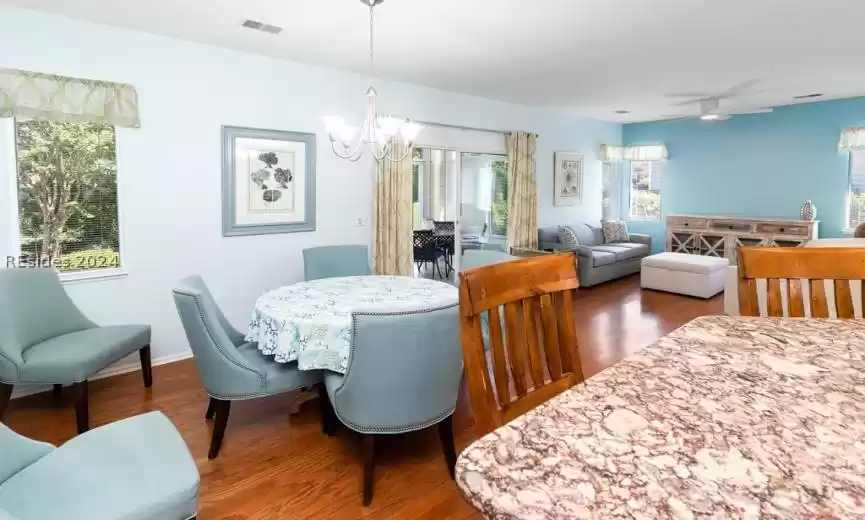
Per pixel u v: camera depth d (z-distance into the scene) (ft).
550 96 19.58
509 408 3.51
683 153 26.09
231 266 13.67
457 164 19.40
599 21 10.93
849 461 2.29
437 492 7.47
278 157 14.26
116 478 5.08
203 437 9.02
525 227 22.04
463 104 19.21
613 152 27.25
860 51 13.28
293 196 14.66
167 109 12.25
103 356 9.48
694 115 24.56
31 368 8.81
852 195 21.38
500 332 3.52
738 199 24.43
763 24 11.16
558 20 10.86
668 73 15.64
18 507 4.66
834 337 4.15
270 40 12.35
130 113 11.62
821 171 21.84
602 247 24.12
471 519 6.86
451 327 7.29
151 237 12.29
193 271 13.00
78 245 11.49
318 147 15.10
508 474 2.16
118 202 11.82
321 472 7.96
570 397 2.96
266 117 13.93
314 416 9.86
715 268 19.75
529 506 1.95
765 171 23.45
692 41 12.34
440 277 19.36
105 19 10.96
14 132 10.54
